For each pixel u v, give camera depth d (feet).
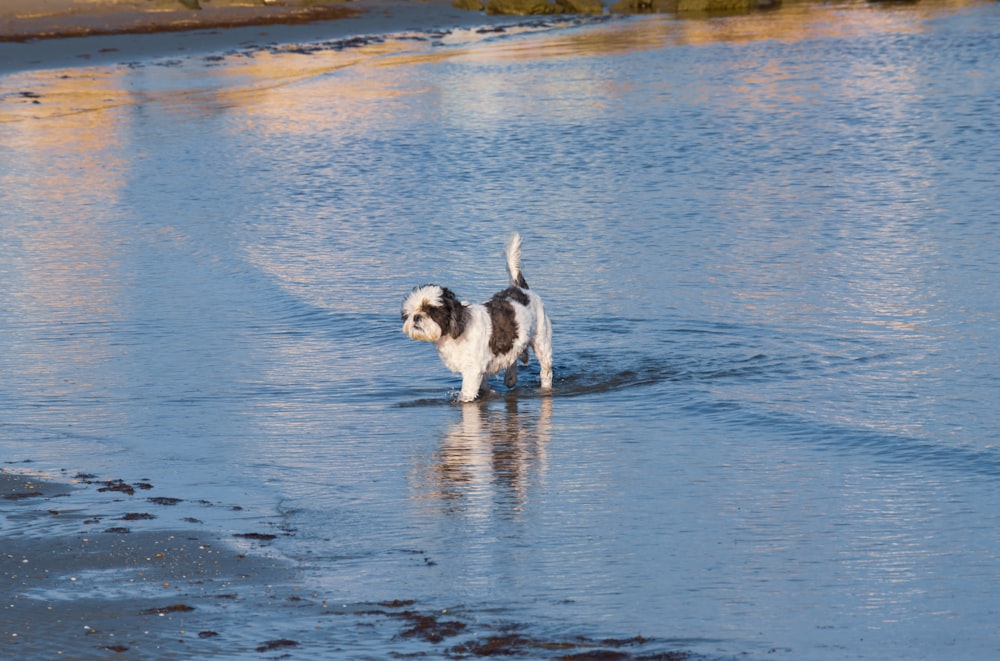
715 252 57.11
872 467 30.81
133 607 22.27
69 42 147.74
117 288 52.95
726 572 24.14
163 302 50.60
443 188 74.33
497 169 79.61
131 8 165.37
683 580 23.77
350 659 20.06
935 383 38.06
